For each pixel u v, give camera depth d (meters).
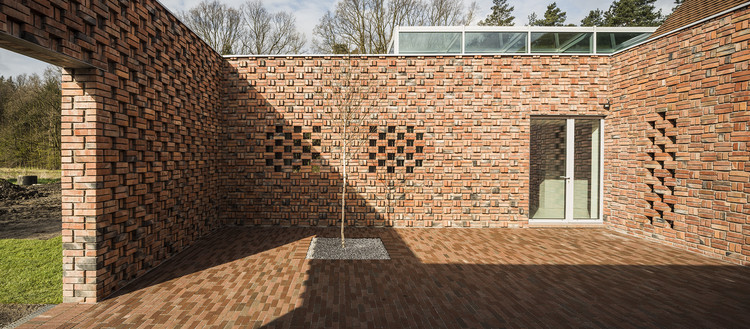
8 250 6.19
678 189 6.09
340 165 7.87
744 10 5.01
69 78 3.66
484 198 7.88
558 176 8.09
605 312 3.67
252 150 7.85
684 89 5.92
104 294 3.93
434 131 7.90
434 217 7.89
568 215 8.11
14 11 2.75
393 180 7.89
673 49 6.12
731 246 5.26
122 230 4.25
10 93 25.67
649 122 6.68
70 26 3.28
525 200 7.87
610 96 7.70
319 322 3.40
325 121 7.87
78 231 3.73
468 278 4.64
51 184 19.00
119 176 4.15
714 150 5.46
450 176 7.89
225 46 24.45
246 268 5.00
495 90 7.86
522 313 3.63
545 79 7.82
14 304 3.78
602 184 7.96
